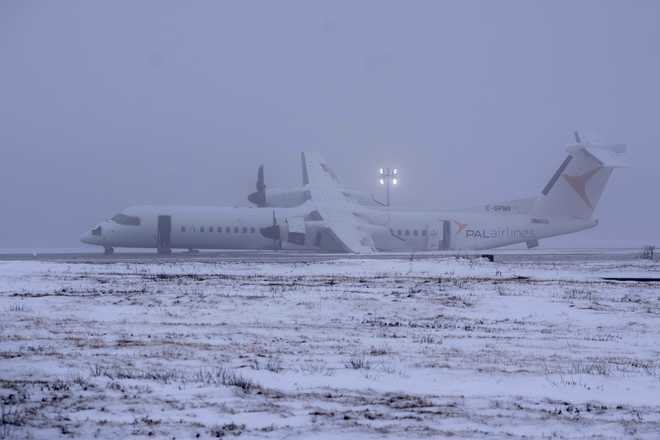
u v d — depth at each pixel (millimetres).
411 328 74812
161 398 43500
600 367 55031
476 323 80125
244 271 140625
